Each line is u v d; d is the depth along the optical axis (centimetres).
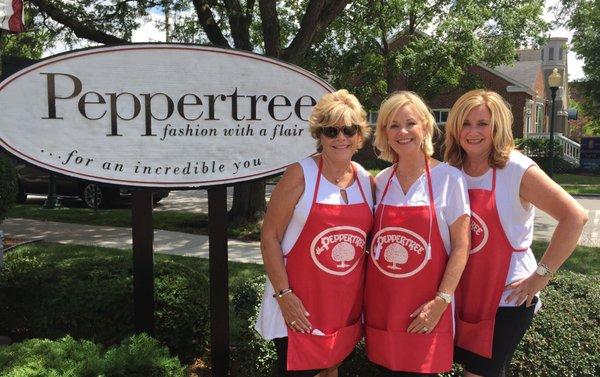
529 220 232
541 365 295
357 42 1700
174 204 1302
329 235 228
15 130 318
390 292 226
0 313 378
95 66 323
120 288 363
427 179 225
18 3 673
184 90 334
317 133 236
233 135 341
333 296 231
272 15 823
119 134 329
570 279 366
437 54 1667
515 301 227
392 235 225
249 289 419
